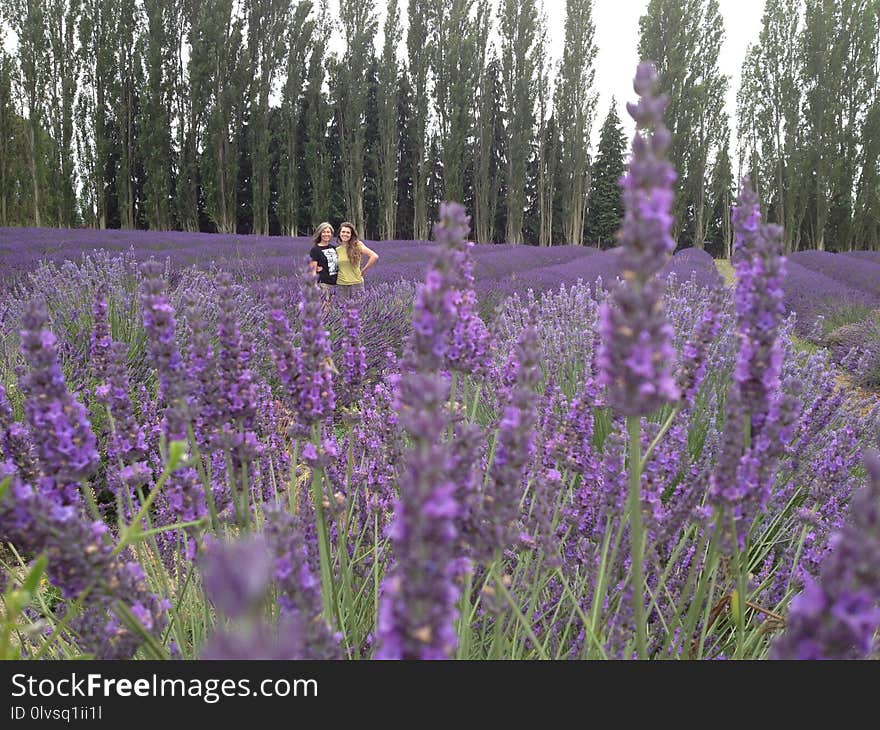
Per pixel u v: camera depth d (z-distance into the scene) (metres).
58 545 0.98
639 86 0.85
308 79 38.88
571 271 15.96
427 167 43.25
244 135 39.88
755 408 1.30
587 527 1.99
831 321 11.05
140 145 34.31
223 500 1.98
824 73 36.25
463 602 1.32
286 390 1.66
